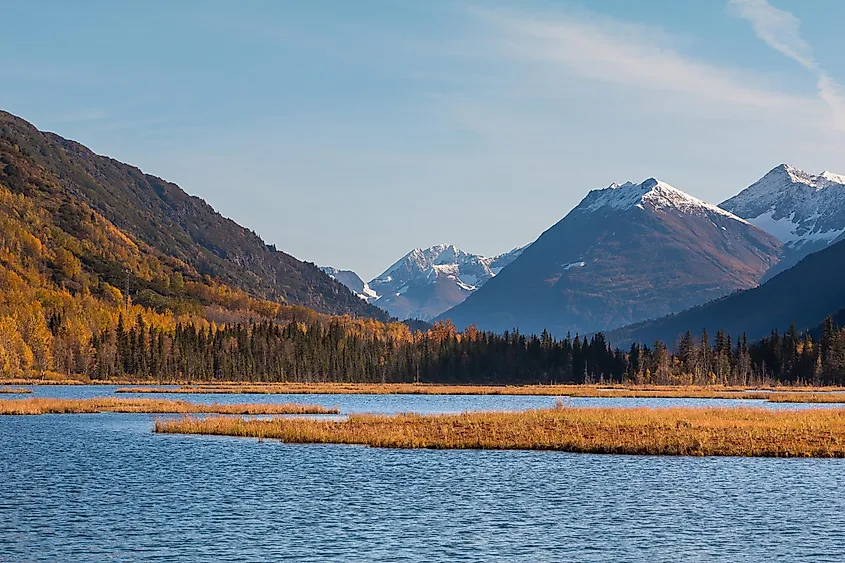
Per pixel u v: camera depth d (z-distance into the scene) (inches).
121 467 3240.7
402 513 2476.6
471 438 3814.0
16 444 3909.9
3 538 2186.3
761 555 2074.3
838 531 2282.2
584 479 2977.4
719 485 2864.2
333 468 3206.2
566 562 2016.5
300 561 2003.0
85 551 2071.9
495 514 2464.3
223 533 2241.6
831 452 3437.5
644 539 2207.2
